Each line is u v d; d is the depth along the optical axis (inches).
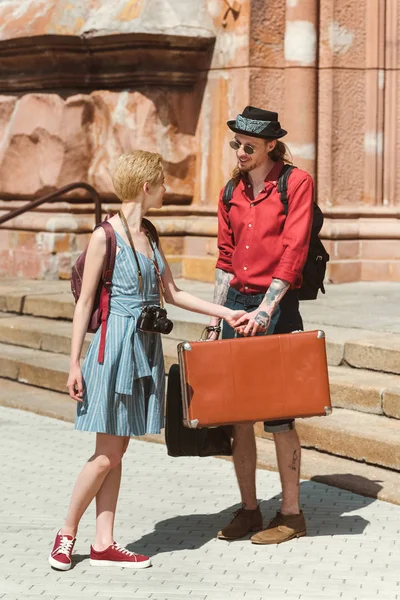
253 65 445.1
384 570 199.0
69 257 473.7
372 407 286.2
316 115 454.6
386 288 438.6
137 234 204.8
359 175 462.0
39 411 337.4
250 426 220.5
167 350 342.6
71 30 462.3
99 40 458.0
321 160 456.8
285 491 218.1
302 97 450.0
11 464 278.4
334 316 360.5
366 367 309.3
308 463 267.9
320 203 457.4
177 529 224.4
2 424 323.9
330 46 450.3
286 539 215.0
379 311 372.5
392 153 461.7
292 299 216.2
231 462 278.2
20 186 491.2
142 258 203.3
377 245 459.8
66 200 478.3
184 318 364.8
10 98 496.1
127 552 203.3
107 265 200.7
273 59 450.3
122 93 465.7
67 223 473.7
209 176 464.1
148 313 198.8
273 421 214.8
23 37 467.2
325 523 226.5
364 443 265.4
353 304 390.6
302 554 208.1
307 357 204.4
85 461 281.9
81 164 475.2
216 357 200.8
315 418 282.8
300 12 447.5
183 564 203.6
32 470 272.8
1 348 400.5
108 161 470.6
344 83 455.2
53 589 191.5
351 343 312.5
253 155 214.1
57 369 359.6
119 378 197.9
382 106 460.1
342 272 454.3
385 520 228.4
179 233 472.4
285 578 195.5
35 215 485.1
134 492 250.8
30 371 370.3
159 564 203.9
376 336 321.4
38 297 422.0
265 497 246.4
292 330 215.8
